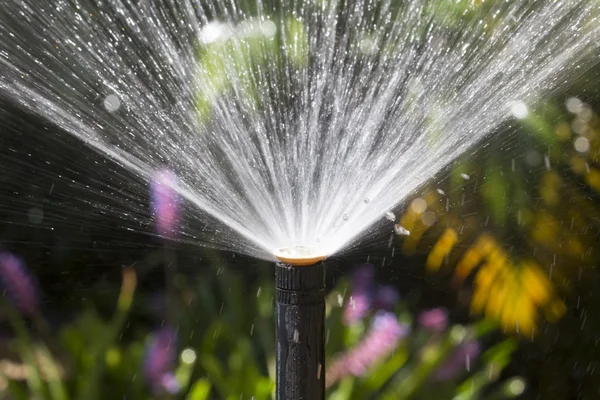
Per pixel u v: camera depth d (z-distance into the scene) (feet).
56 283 13.76
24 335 10.22
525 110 8.59
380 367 8.96
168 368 9.62
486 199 10.53
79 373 9.18
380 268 12.84
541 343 12.22
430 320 10.89
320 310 4.20
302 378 4.20
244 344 9.40
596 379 11.72
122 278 14.08
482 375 9.93
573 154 10.44
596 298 11.62
